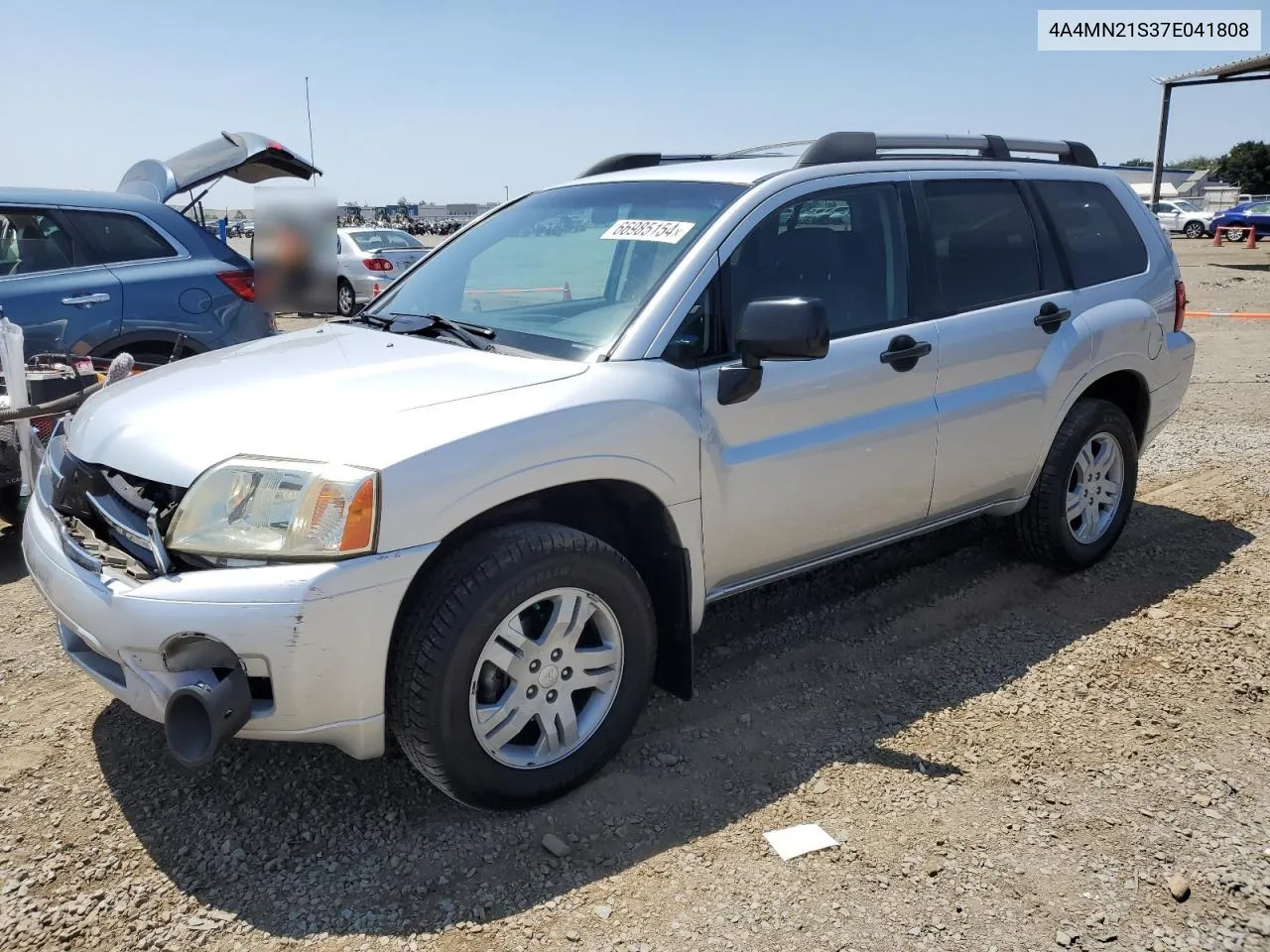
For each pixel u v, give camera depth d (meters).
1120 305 4.47
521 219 3.99
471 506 2.60
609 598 2.88
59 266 5.84
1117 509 4.66
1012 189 4.23
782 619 4.17
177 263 6.27
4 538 5.22
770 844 2.73
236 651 2.41
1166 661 3.75
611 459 2.85
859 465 3.52
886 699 3.52
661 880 2.60
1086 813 2.86
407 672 2.58
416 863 2.67
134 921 2.46
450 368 3.01
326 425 2.62
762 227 3.37
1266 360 10.10
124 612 2.50
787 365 3.30
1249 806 2.89
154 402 2.98
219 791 2.98
